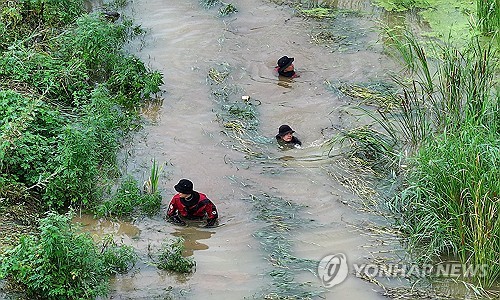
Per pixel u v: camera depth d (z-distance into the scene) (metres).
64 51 26.22
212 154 22.41
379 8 31.97
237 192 20.75
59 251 16.06
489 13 28.72
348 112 24.50
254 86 26.11
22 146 20.12
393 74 26.61
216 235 19.08
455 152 19.19
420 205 18.98
